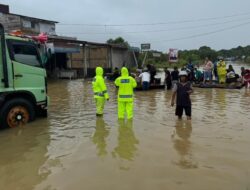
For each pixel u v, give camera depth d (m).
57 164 5.90
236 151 6.54
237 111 11.22
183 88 9.72
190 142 7.25
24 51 9.05
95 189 4.77
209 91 17.88
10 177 5.32
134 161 5.98
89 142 7.34
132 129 8.56
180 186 4.83
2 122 8.57
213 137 7.68
